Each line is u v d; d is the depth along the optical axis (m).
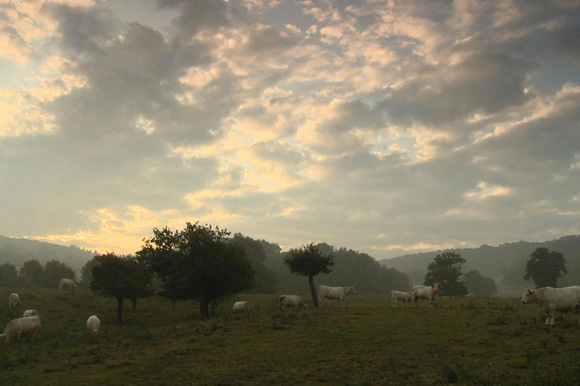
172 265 37.16
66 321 36.19
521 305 34.12
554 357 14.98
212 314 38.94
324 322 23.95
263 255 105.75
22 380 15.12
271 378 13.69
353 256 139.50
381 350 17.16
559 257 90.75
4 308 37.62
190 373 14.59
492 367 13.86
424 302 40.78
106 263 40.16
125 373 15.09
